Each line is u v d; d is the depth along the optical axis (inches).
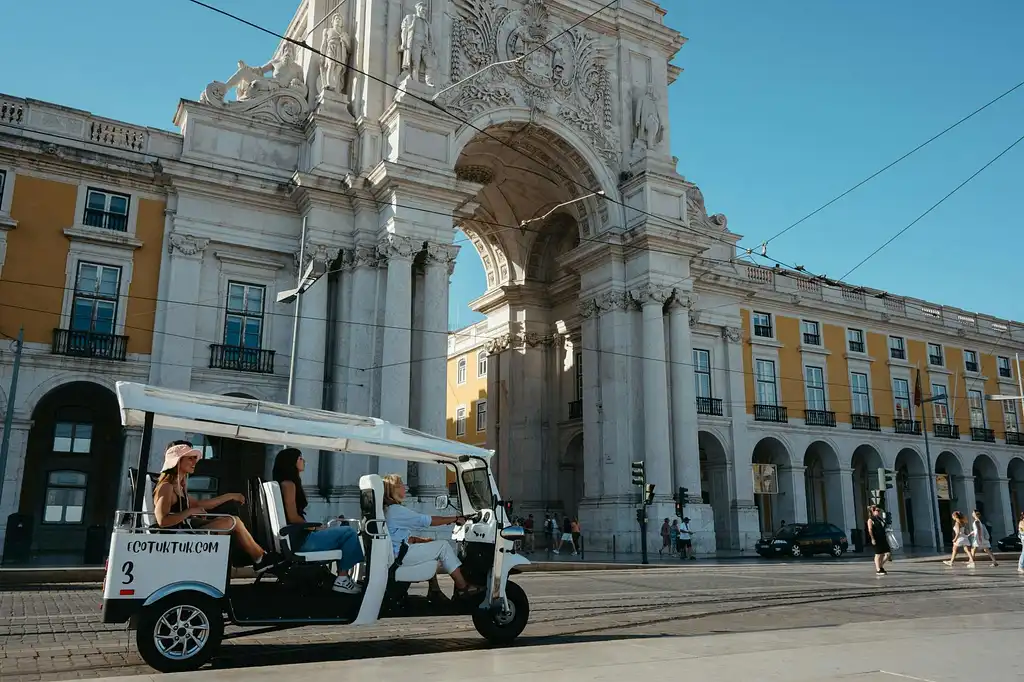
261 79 546.9
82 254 478.0
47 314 463.5
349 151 536.7
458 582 169.0
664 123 677.9
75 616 221.8
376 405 499.5
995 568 450.0
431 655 136.3
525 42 623.5
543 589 312.2
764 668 119.6
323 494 496.4
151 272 494.0
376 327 511.2
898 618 220.5
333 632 189.5
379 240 519.8
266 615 147.7
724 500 698.8
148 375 480.7
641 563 490.3
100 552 421.4
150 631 136.6
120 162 487.5
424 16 557.9
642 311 622.5
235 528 149.1
